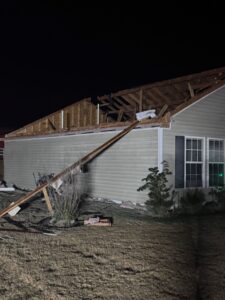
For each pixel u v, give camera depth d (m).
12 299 5.26
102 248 7.78
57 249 7.72
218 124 14.82
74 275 6.17
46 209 13.10
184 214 12.40
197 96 14.08
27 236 8.88
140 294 5.40
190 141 13.98
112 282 5.86
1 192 19.34
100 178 15.59
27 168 20.73
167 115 13.20
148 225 10.27
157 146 13.25
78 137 17.02
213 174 14.55
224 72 14.75
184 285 5.77
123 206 13.73
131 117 19.27
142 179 12.85
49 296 5.35
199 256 7.30
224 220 11.20
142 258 7.10
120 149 14.76
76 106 21.06
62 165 17.94
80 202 14.35
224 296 5.39
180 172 13.55
